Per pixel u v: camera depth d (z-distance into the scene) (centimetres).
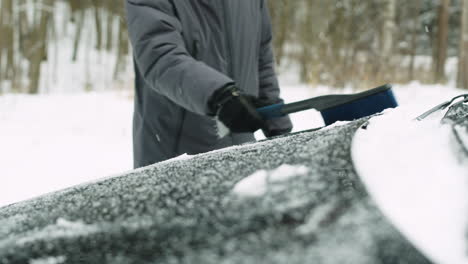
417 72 926
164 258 52
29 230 65
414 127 72
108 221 62
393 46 925
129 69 980
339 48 897
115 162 379
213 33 152
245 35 160
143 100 158
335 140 71
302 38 948
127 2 143
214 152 90
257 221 54
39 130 488
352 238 49
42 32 824
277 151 73
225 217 56
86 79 905
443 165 59
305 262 47
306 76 880
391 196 54
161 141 157
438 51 920
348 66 817
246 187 61
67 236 60
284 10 1004
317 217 53
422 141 65
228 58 157
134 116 164
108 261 54
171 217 59
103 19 1158
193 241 53
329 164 63
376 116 83
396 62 891
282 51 1013
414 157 61
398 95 656
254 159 72
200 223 56
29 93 812
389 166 60
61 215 67
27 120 532
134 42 139
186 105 126
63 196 79
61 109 593
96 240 58
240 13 158
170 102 153
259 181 62
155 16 138
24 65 922
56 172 348
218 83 118
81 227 62
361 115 108
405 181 57
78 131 491
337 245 49
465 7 834
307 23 955
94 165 369
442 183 56
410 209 52
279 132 145
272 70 182
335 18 952
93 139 457
